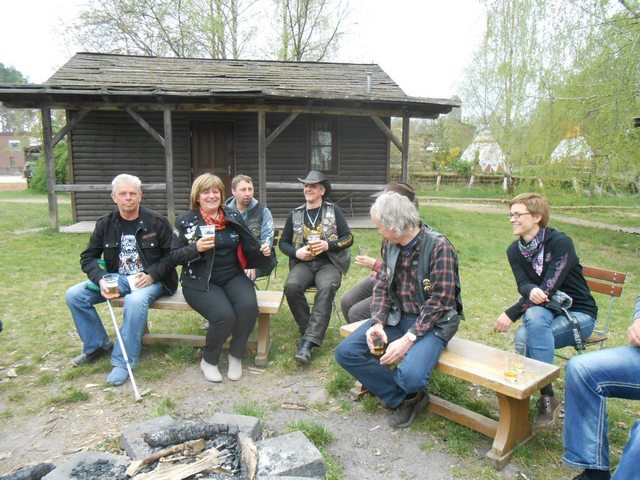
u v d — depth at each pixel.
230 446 2.45
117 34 21.73
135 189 3.78
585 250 9.98
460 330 4.87
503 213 16.03
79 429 2.99
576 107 12.57
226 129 12.11
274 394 3.47
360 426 3.07
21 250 8.40
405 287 3.11
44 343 4.37
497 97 20.62
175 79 11.20
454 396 3.40
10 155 60.50
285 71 12.80
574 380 2.38
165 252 4.04
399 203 2.97
